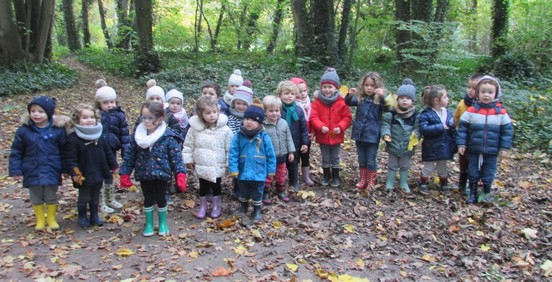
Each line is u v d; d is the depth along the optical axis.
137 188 6.13
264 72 15.70
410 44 13.93
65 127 4.60
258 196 4.93
